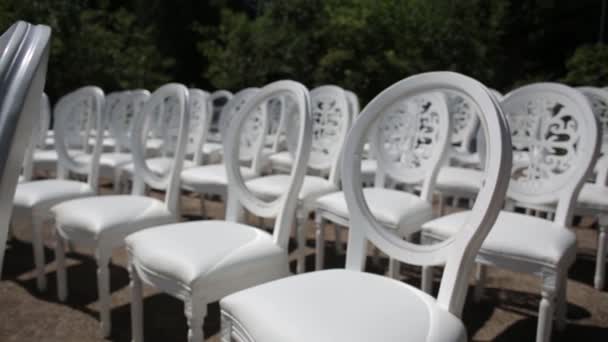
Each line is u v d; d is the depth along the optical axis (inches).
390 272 77.8
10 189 19.6
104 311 73.9
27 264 106.3
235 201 70.3
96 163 94.4
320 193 94.1
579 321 79.1
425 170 85.2
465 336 38.0
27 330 76.9
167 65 452.1
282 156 131.3
